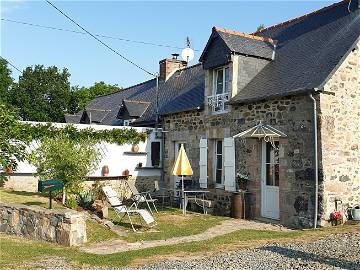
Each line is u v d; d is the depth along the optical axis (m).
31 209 8.49
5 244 7.59
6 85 36.88
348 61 9.98
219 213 12.30
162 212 12.27
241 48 12.23
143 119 17.23
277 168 10.77
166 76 19.75
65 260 6.47
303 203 9.65
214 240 8.00
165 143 15.76
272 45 13.29
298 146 9.87
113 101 24.22
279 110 10.46
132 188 11.89
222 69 12.95
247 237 8.23
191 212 12.45
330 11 12.56
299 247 7.02
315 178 9.36
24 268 5.90
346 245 7.02
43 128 13.48
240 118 11.80
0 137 8.99
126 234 8.79
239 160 11.74
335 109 9.62
